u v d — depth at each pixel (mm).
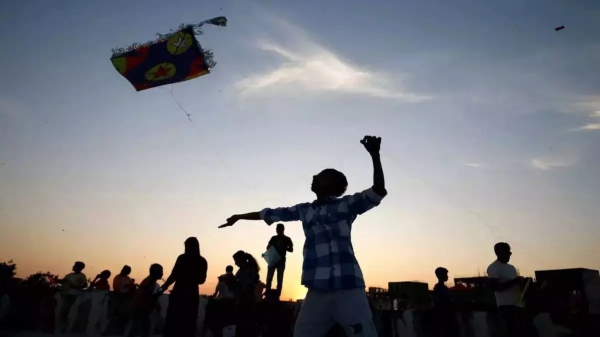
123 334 8820
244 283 7863
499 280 6484
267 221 3205
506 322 6781
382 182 2861
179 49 6637
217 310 7996
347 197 2996
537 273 7699
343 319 2734
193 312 6051
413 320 8133
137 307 8211
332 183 3143
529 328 6629
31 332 8633
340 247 2869
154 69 6766
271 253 4320
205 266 6336
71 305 9047
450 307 7902
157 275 8453
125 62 6766
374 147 2938
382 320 8359
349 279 2768
